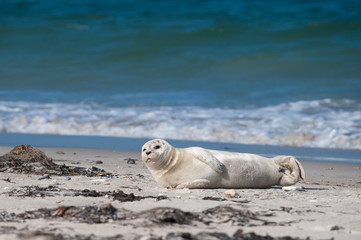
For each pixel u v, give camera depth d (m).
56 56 113.81
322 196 30.16
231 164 32.31
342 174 43.66
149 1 141.50
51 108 80.81
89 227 20.55
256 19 125.44
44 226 20.61
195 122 71.06
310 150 58.47
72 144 59.16
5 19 133.25
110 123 71.81
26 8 142.62
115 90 95.06
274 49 109.12
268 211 24.39
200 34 117.75
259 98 85.56
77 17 134.88
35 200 26.05
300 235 20.19
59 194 27.77
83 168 38.75
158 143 31.53
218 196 28.98
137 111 78.00
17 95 91.62
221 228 20.98
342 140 62.78
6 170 36.97
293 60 102.94
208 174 31.56
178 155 31.75
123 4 141.88
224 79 99.19
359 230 21.19
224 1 138.38
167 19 130.62
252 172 32.84
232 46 112.50
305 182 38.78
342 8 127.31
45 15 136.25
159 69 105.44
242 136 65.19
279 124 69.69
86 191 28.61
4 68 108.06
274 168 34.06
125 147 57.25
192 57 108.31
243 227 21.27
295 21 121.75
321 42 110.06
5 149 52.25
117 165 44.09
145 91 93.62
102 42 118.12
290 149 58.75
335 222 22.52
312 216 23.69
